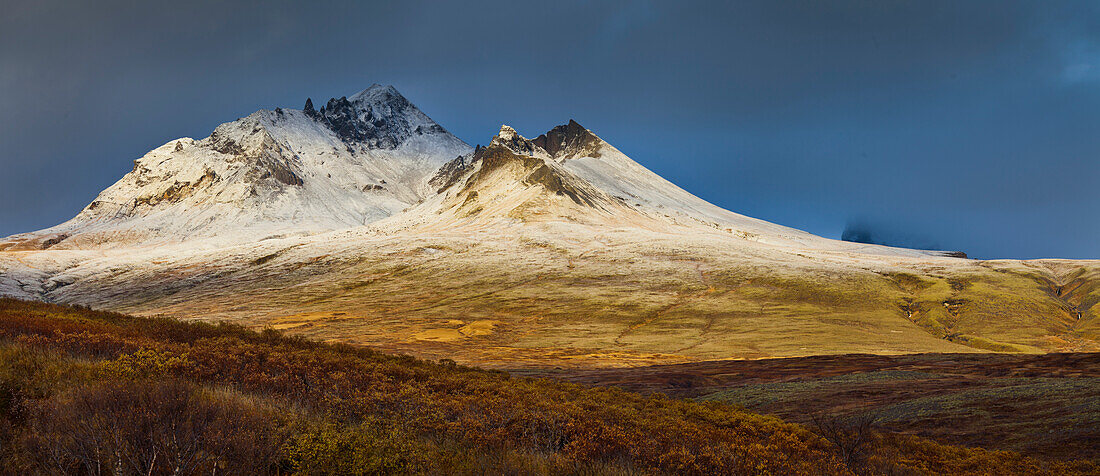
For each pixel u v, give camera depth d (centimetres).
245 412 1146
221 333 3062
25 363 1566
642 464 1371
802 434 2055
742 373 4641
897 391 3012
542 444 1458
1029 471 1664
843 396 3019
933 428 2252
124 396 1020
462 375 2794
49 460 837
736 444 1686
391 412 1516
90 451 864
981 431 2139
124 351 1925
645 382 4228
